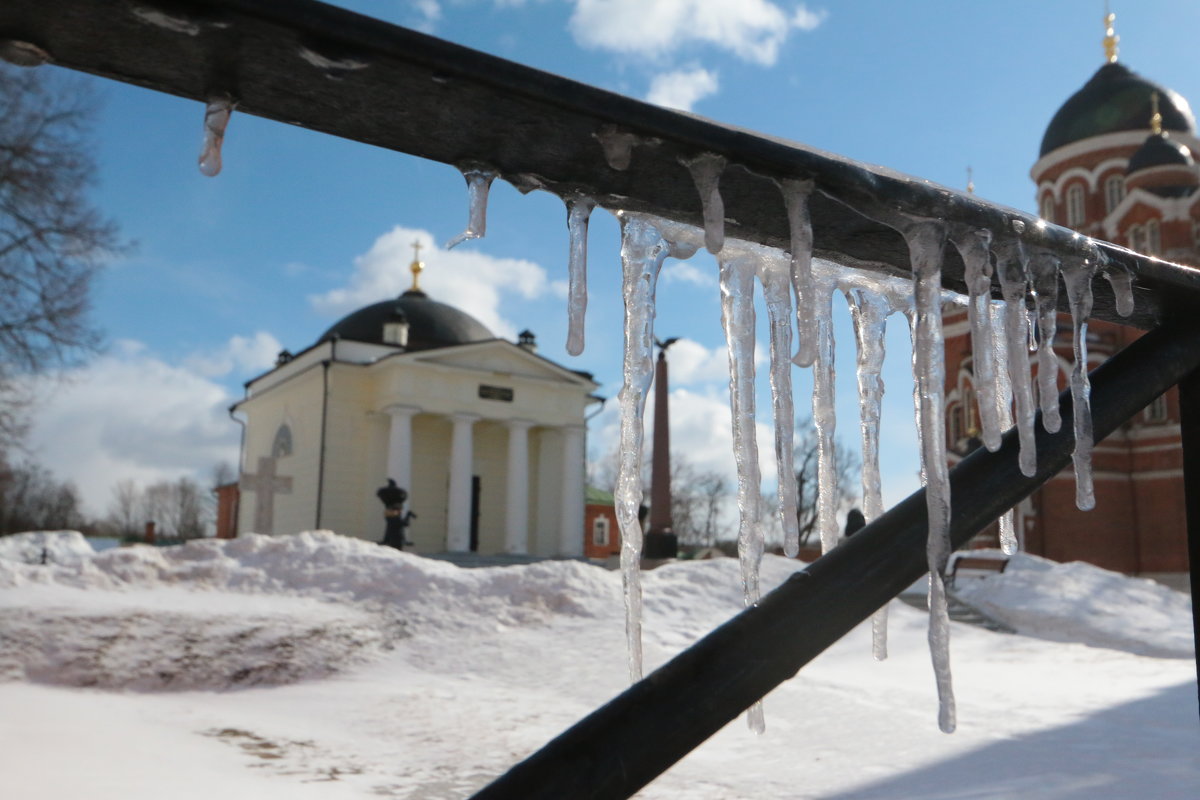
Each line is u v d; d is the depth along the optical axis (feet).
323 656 36.94
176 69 2.90
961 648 44.16
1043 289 4.27
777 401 5.68
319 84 2.97
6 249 69.72
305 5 2.67
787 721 24.86
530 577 47.32
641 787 2.91
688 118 3.27
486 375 117.70
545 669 37.40
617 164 3.37
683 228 5.34
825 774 18.92
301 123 3.26
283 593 44.34
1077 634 54.44
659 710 2.96
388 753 22.48
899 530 3.55
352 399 117.80
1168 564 120.78
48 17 2.61
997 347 5.10
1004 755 19.27
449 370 115.34
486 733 25.23
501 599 45.57
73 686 31.55
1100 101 146.41
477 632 42.29
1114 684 32.19
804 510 154.51
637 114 3.18
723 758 20.80
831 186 3.58
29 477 158.10
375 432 116.88
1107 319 4.72
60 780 17.19
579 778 2.84
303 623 38.99
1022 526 123.13
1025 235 4.02
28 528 183.42
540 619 44.14
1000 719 24.13
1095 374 4.40
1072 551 122.21
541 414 121.19
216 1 2.59
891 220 3.83
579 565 49.34
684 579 52.75
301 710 28.86
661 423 77.87
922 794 16.24
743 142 3.36
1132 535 123.75
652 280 5.42
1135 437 125.59
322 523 113.39
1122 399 4.32
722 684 3.05
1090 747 19.80
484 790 2.80
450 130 3.28
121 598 39.83
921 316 4.01
